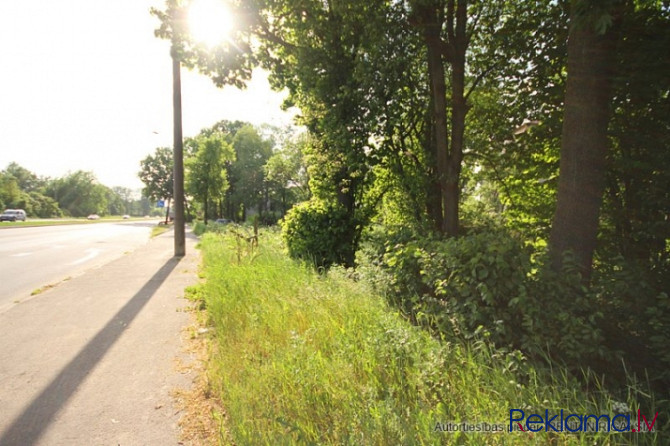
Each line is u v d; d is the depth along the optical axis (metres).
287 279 6.04
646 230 5.07
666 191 5.02
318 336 3.71
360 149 8.77
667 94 5.29
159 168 65.88
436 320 3.75
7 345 4.30
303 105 10.57
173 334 4.68
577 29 3.67
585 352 3.06
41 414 2.86
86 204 116.00
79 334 4.68
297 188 39.72
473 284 3.64
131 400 3.06
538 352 3.13
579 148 4.08
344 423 2.44
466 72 9.23
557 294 3.33
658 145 5.22
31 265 11.12
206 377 3.44
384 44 7.08
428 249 4.53
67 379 3.44
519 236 7.41
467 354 3.16
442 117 7.31
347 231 9.64
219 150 36.25
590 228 4.06
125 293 6.97
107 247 16.91
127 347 4.23
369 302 4.57
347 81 8.31
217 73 10.71
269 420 2.51
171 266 10.39
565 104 4.27
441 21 7.14
